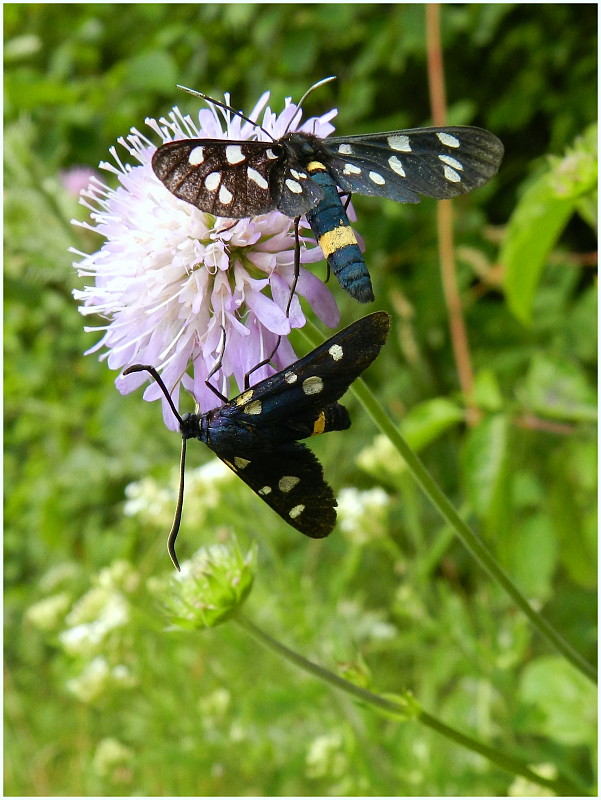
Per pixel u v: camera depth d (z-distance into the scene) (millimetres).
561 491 185
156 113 287
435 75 228
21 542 286
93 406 302
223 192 119
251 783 197
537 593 197
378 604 229
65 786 224
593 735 167
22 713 238
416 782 169
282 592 179
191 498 185
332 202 119
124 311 128
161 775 204
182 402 223
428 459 249
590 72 251
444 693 214
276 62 273
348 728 167
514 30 263
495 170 122
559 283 243
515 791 162
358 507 182
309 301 125
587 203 161
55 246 238
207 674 206
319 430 123
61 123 261
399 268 265
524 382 240
